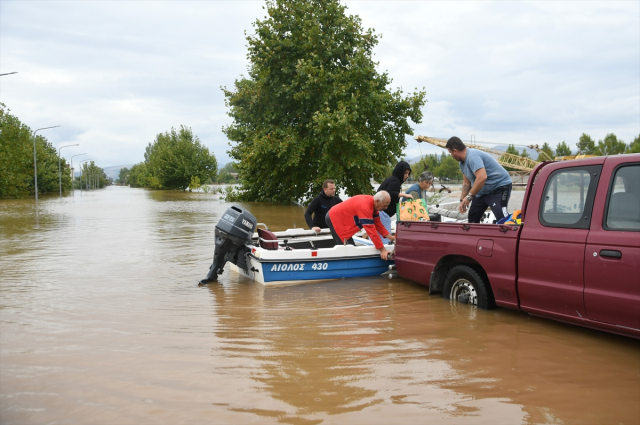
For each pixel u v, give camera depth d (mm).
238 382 3537
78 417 3023
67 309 5734
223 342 4461
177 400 3248
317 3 27031
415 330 4777
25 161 53719
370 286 6941
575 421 2967
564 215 4465
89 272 8234
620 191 4082
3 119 54125
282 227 15555
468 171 6730
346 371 3740
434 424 2920
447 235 5766
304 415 3037
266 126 27438
